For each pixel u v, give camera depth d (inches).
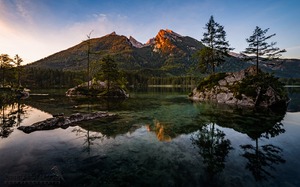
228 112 932.6
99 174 299.6
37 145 431.8
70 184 269.0
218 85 1551.4
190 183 273.7
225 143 466.0
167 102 1413.6
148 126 640.4
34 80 5007.4
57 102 1346.0
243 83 1336.1
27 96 1878.7
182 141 482.3
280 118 785.6
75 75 5206.7
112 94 1952.5
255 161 354.0
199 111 967.6
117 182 276.8
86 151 400.8
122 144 452.8
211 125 660.7
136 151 406.6
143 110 996.6
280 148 428.1
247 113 908.6
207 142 474.0
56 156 369.7
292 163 344.5
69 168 319.0
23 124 653.9
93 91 2001.7
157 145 448.5
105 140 481.4
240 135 538.9
